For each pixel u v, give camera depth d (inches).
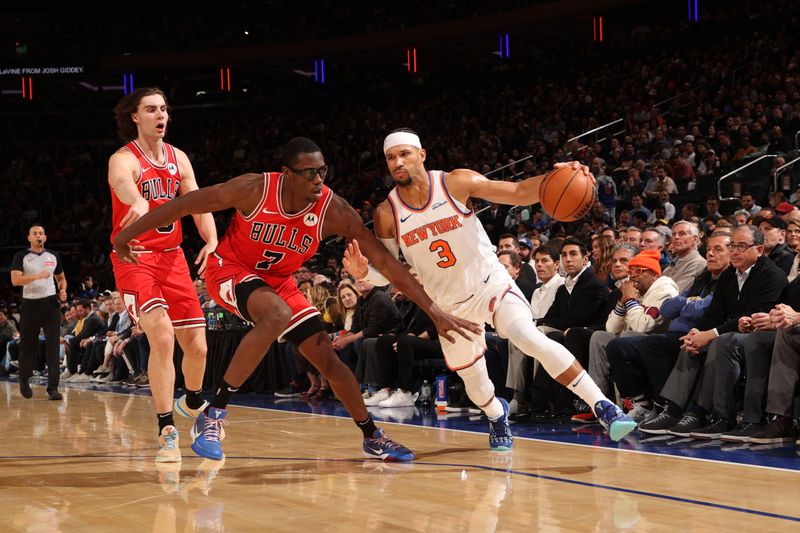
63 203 872.3
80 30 989.8
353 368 280.2
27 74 952.3
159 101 150.6
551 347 140.2
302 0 960.9
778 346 158.1
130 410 246.5
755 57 606.9
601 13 779.4
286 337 136.3
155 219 127.5
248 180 128.5
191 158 912.9
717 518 94.0
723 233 188.5
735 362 167.2
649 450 151.9
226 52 936.3
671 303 191.6
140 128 150.5
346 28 928.9
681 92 624.7
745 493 109.2
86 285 530.0
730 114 545.0
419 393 262.8
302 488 114.5
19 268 286.5
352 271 130.8
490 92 788.0
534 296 235.6
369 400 256.1
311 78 971.3
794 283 169.3
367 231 133.8
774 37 634.2
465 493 109.9
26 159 940.0
